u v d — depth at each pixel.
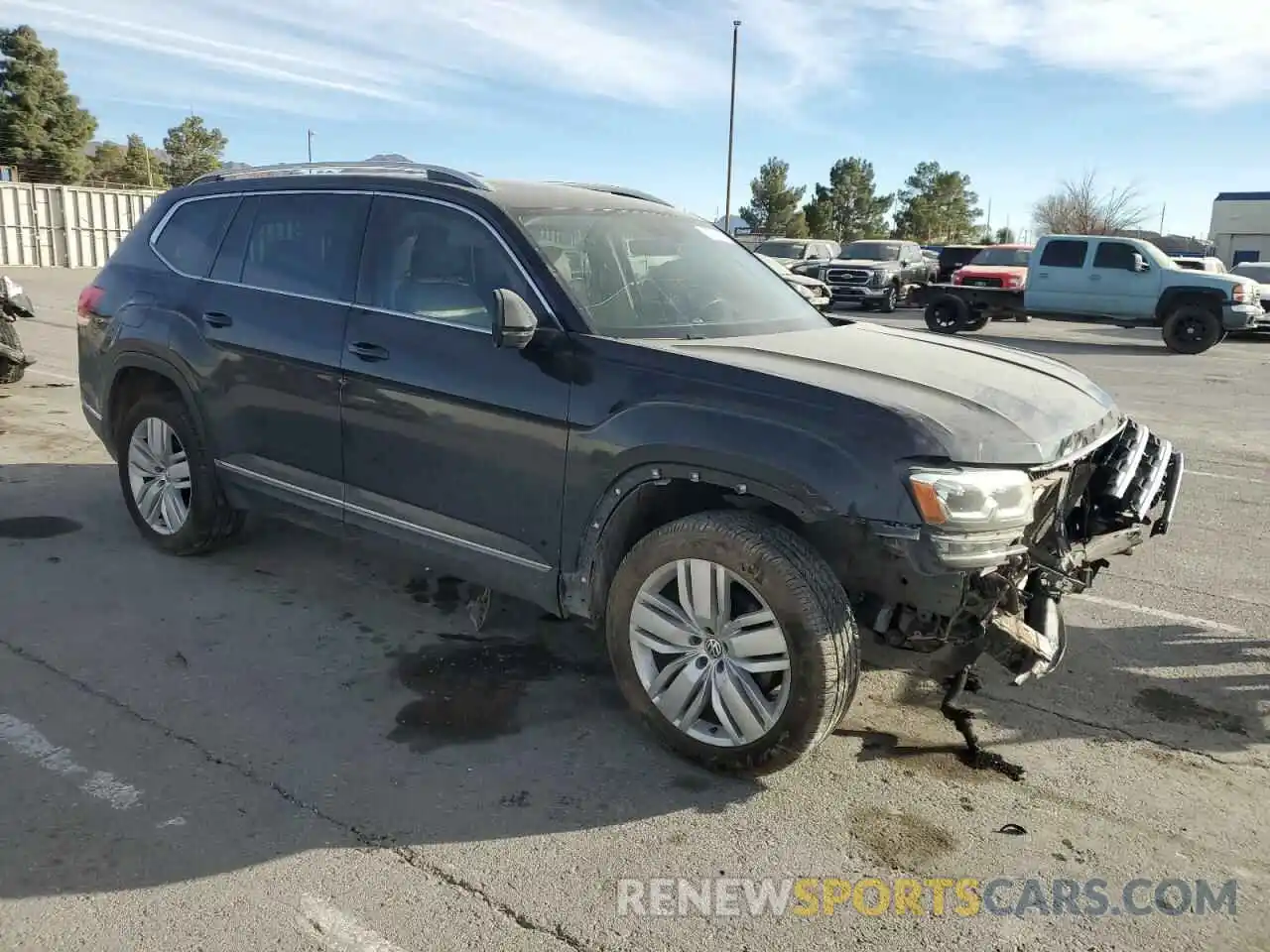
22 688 3.81
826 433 3.09
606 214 4.34
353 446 4.23
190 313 4.88
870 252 28.20
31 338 13.41
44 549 5.29
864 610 3.29
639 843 3.02
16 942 2.51
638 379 3.45
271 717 3.68
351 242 4.36
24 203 29.62
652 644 3.48
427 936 2.59
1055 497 3.44
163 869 2.81
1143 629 4.76
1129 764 3.55
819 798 3.28
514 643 4.39
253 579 5.01
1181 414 10.95
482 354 3.79
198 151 57.22
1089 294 19.19
